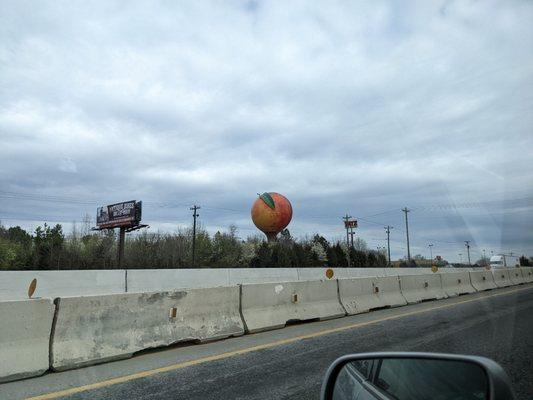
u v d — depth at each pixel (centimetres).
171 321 876
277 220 5744
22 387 608
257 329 1031
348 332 1038
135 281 2336
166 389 601
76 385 617
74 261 4488
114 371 689
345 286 1384
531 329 1072
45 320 700
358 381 313
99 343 750
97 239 5391
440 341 928
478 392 229
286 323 1165
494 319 1244
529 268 3197
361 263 6831
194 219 5525
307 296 1230
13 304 670
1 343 648
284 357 784
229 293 1006
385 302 1539
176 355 797
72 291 2106
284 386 614
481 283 2364
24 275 1969
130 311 814
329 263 6184
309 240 6769
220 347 866
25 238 6184
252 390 597
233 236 7031
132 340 795
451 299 1873
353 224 7150
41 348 683
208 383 629
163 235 6481
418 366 267
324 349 850
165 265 5053
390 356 286
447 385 248
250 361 756
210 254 6322
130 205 4431
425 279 1852
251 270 2928
